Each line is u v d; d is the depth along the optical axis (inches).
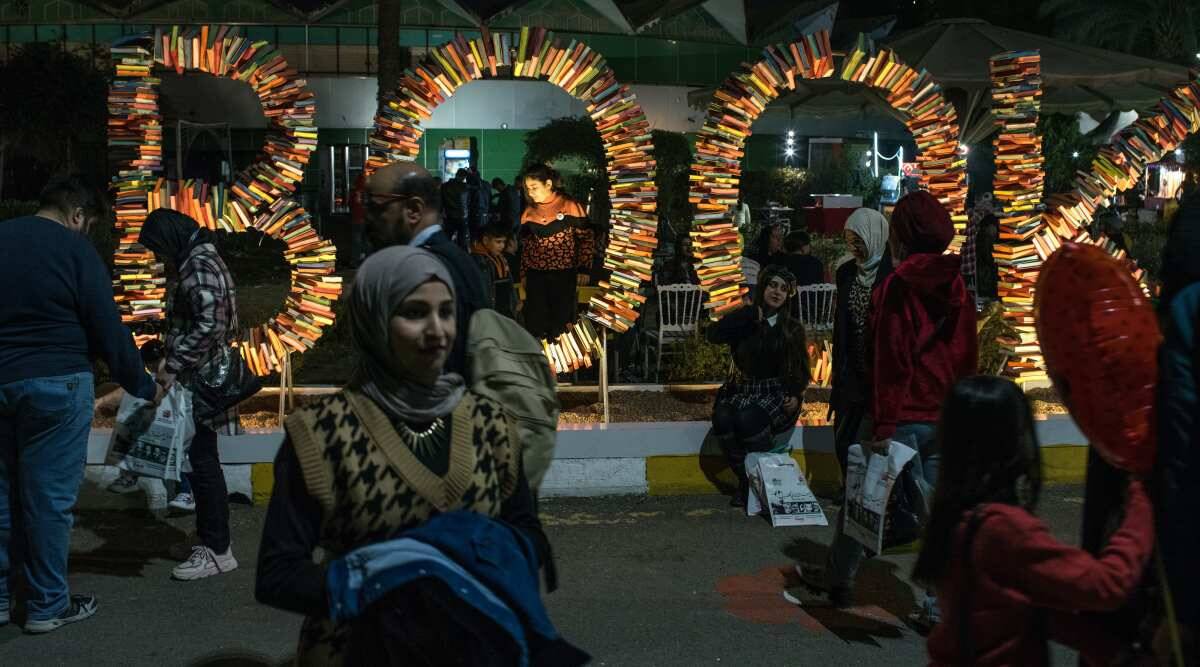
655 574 249.0
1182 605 108.7
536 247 378.0
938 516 121.9
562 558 258.4
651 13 1024.9
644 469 305.1
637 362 450.0
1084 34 1353.3
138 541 269.0
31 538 211.8
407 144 319.0
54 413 206.5
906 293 198.2
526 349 146.6
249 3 932.0
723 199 333.7
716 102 334.0
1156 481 112.4
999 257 340.8
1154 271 689.6
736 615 225.6
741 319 289.1
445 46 318.7
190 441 234.2
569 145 1131.3
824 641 212.4
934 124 347.9
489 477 114.1
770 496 283.3
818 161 1299.2
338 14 966.4
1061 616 120.2
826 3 1031.6
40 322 205.8
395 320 108.3
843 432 222.4
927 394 201.8
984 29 647.1
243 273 832.9
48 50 999.0
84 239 210.1
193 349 228.5
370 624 107.2
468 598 103.7
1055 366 120.1
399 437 110.5
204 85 1093.8
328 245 323.6
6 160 1119.6
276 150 316.8
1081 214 341.7
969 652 119.1
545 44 319.3
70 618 219.1
